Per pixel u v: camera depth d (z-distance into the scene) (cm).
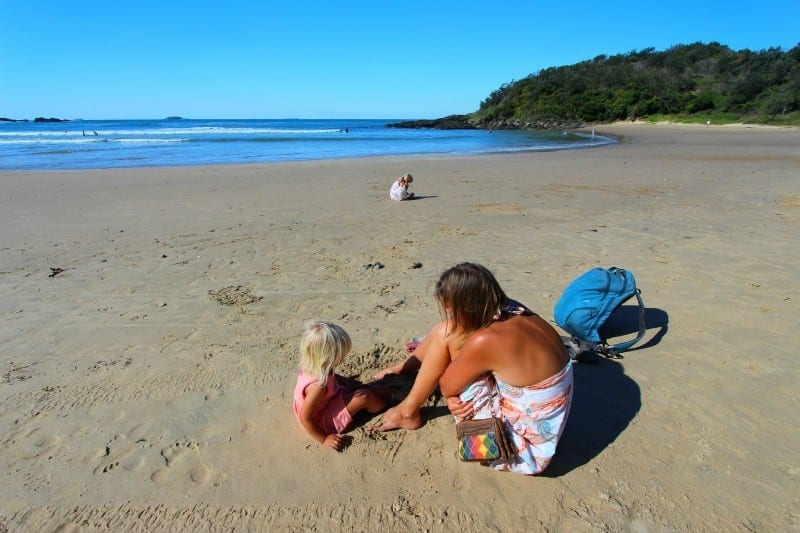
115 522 244
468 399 274
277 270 593
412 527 240
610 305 389
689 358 376
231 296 514
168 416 321
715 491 254
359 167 1745
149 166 1827
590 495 255
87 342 417
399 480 269
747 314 443
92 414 323
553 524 239
